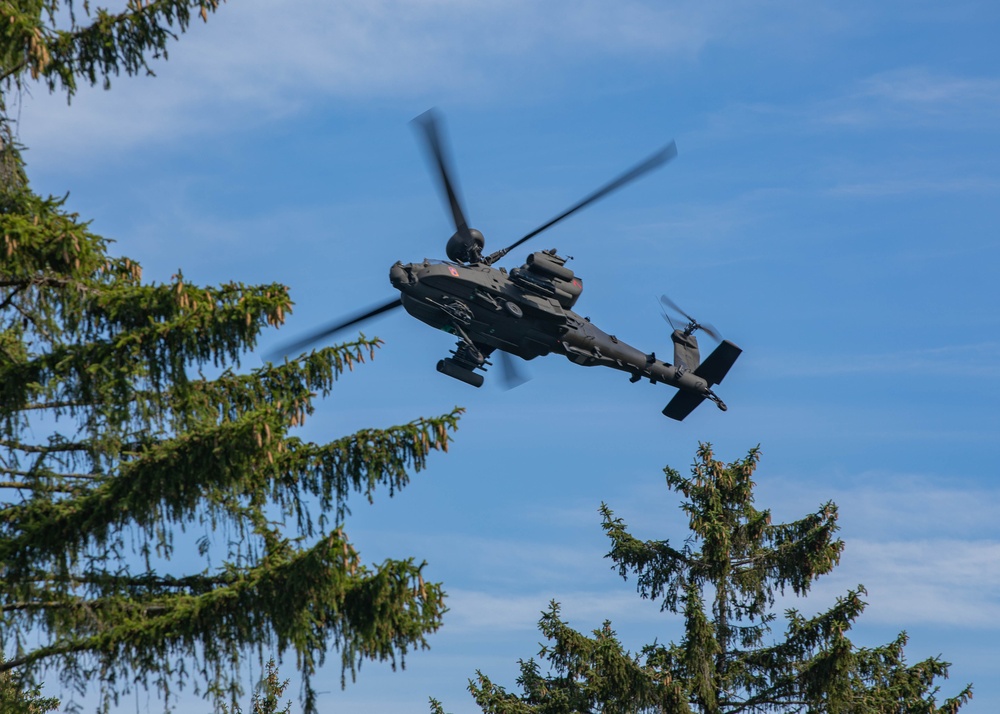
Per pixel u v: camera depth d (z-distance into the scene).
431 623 40.91
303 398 43.88
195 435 38.00
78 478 42.97
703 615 72.69
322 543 38.25
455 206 81.25
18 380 40.16
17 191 45.69
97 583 39.97
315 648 40.25
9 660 39.97
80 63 49.16
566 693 74.38
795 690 74.12
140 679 38.72
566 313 88.06
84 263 40.06
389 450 42.47
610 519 81.19
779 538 79.62
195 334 39.91
